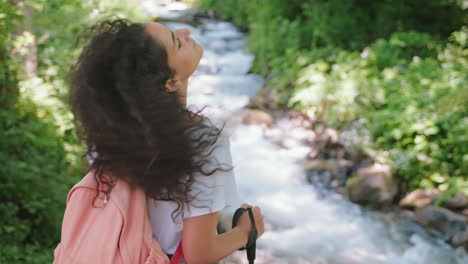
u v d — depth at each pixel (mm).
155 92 1238
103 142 1273
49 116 6047
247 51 11047
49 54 6863
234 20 12969
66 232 1349
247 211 1530
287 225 5566
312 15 10047
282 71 9008
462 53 8500
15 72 5934
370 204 5875
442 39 9219
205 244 1330
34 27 6852
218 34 12227
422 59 8477
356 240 5301
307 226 5551
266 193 6207
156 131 1228
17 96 5953
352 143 6711
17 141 5246
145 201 1347
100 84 1263
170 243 1392
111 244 1286
